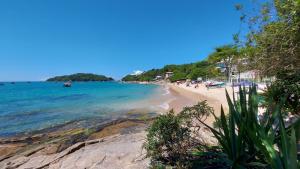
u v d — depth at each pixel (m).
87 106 24.78
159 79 160.38
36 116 18.39
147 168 5.24
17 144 10.31
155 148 5.03
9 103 29.67
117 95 42.44
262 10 6.52
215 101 25.41
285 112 6.46
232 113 4.02
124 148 7.07
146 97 36.78
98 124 14.47
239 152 3.82
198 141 5.72
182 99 32.09
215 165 4.50
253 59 6.98
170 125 4.98
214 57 47.62
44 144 9.83
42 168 6.34
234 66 8.85
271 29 6.03
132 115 18.09
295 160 2.69
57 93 52.75
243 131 3.76
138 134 9.33
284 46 5.77
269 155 3.11
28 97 40.72
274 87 6.56
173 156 5.02
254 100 4.36
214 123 6.14
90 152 7.01
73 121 15.91
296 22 5.19
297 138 3.37
